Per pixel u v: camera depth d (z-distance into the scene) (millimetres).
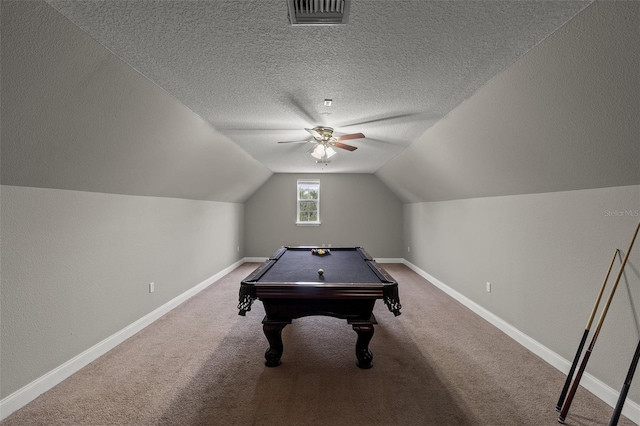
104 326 2684
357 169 6410
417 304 4074
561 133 1930
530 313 2760
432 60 1802
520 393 2082
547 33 1479
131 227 3076
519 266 2922
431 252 5305
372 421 1800
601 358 2037
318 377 2271
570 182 2248
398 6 1323
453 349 2746
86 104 1838
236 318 3508
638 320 1816
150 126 2475
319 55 1755
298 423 1779
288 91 2271
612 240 1982
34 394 2002
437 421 1804
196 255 4578
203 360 2521
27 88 1504
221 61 1815
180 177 3600
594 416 1851
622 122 1558
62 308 2258
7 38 1293
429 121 2949
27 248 2004
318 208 7133
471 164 3201
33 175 1971
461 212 4168
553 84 1701
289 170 6594
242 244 6961
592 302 2127
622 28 1239
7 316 1881
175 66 1870
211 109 2643
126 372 2332
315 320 3494
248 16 1390
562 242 2396
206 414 1850
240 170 5012
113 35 1515
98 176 2471
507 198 3123
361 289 2189
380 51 1709
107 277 2734
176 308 3855
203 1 1278
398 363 2486
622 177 1861
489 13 1360
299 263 3221
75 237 2385
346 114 2775
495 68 1868
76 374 2299
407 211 6770
